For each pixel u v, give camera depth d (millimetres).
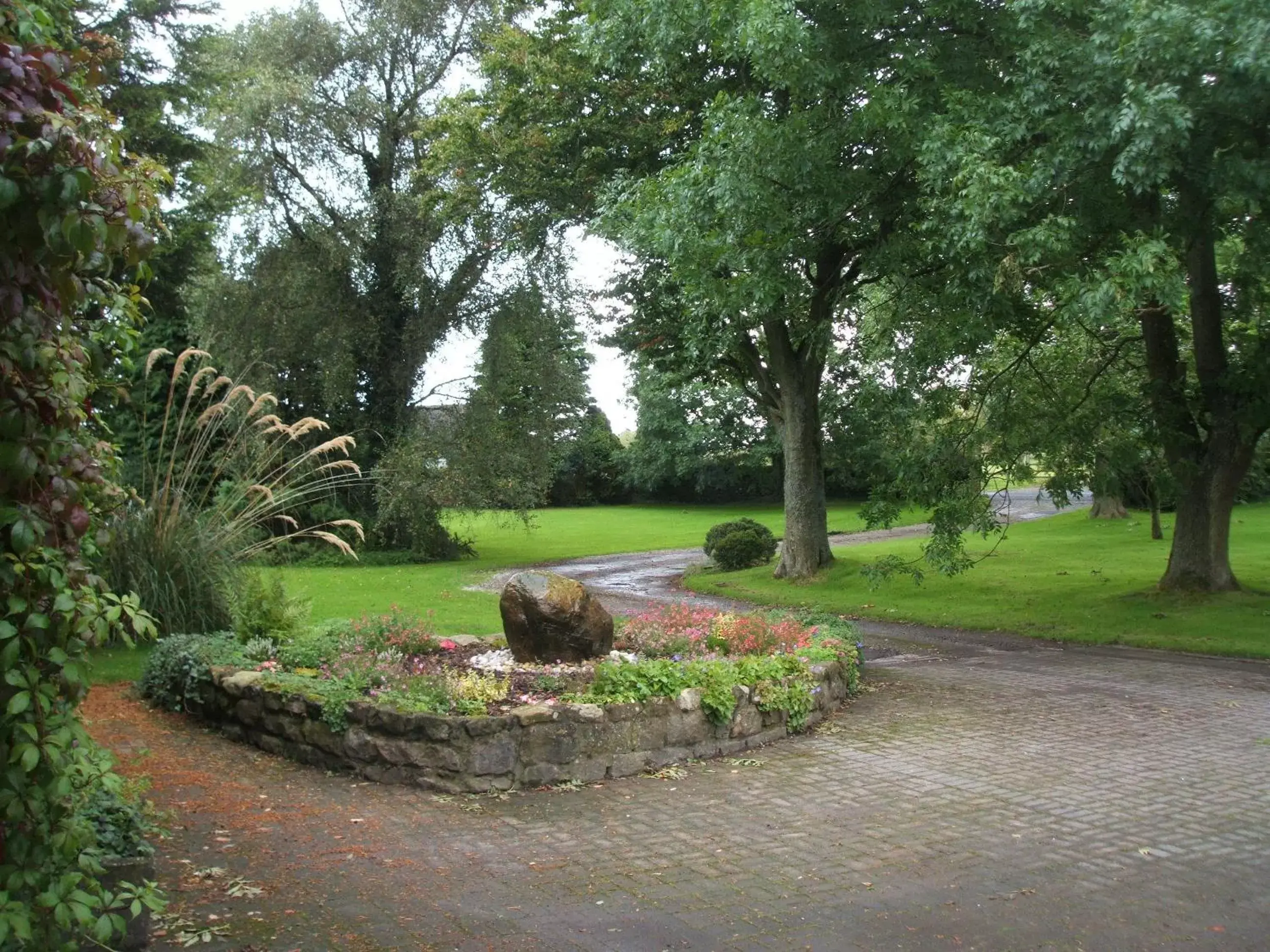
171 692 8391
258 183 25359
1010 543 25984
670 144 18266
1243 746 7871
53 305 2773
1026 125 11375
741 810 6039
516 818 5836
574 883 4805
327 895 4598
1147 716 9023
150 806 4676
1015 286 11070
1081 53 10922
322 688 7090
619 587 23391
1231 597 15164
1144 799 6383
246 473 12180
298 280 26234
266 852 5176
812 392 22000
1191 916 4516
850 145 13633
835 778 6809
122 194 2836
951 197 11391
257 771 6777
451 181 25047
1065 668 11859
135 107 18797
